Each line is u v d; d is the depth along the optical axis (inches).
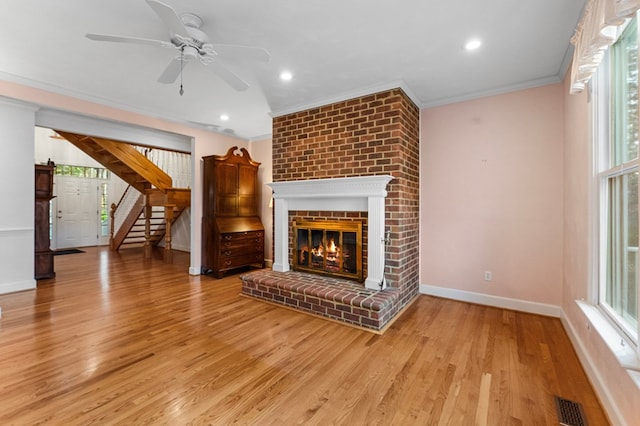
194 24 84.3
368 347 95.7
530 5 78.4
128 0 78.7
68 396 69.9
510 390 73.6
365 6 79.3
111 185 344.8
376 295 118.6
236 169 204.2
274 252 162.9
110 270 206.4
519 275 128.3
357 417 64.2
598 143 81.8
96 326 110.6
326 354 91.3
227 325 112.9
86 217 324.8
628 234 68.6
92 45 102.1
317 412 65.7
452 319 118.8
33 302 136.3
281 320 117.9
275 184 157.9
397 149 125.7
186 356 89.4
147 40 79.9
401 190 126.3
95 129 171.9
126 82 132.3
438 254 147.3
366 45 98.8
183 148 216.1
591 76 78.3
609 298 77.6
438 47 99.7
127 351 92.0
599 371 72.0
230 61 109.9
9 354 89.1
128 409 65.8
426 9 80.5
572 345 96.4
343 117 140.8
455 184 142.3
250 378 78.4
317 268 151.7
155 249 309.3
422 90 134.6
